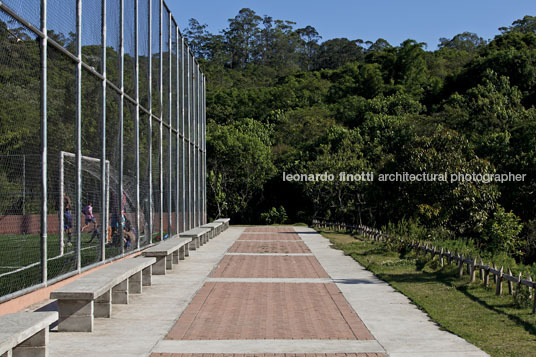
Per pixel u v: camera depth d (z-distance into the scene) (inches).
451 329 337.1
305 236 1216.8
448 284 514.3
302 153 1894.7
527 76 2309.3
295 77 3506.4
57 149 423.8
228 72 3841.0
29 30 374.0
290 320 368.2
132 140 645.9
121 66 596.7
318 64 5034.5
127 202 632.4
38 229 390.6
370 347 298.0
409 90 2780.5
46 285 397.1
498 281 454.6
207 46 4827.8
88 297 329.4
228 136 1822.1
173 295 461.4
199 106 1218.0
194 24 4958.2
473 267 516.1
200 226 1119.0
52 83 415.5
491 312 388.2
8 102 345.4
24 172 370.0
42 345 260.7
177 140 905.5
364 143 1820.9
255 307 412.8
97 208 518.0
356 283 532.4
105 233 545.6
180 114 966.4
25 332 238.2
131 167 641.0
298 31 5629.9
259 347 297.9
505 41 2819.9
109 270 418.0
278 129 2287.2
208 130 2030.0
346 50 5029.5
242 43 5022.1
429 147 937.5
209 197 1830.7
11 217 363.9
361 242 1021.8
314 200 1605.6
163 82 824.9
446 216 869.8
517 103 1978.3
